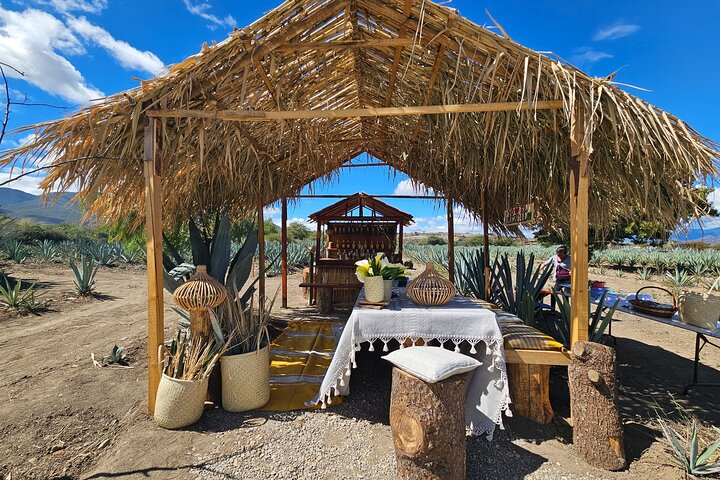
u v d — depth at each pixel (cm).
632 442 209
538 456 196
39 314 532
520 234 543
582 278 222
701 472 175
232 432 212
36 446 198
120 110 212
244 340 245
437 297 252
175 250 353
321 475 177
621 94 207
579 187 222
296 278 1026
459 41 218
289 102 304
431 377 162
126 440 203
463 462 173
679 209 260
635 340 438
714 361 359
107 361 330
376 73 311
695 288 835
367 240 593
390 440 209
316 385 280
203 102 243
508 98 242
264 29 216
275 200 574
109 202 273
